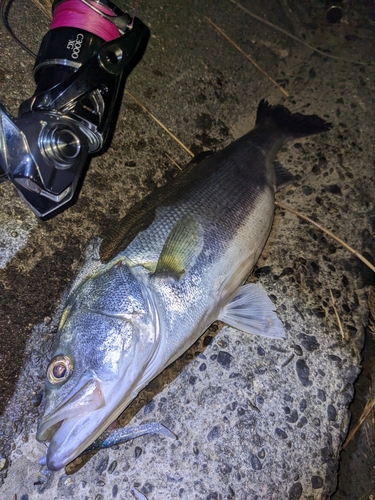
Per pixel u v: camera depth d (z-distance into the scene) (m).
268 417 0.29
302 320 0.32
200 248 0.28
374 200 0.39
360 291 0.35
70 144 0.23
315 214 0.37
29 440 0.26
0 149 0.21
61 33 0.25
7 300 0.27
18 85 0.32
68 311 0.25
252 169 0.33
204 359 0.30
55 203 0.25
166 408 0.28
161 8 0.40
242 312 0.30
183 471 0.27
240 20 0.45
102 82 0.24
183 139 0.39
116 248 0.27
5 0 0.30
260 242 0.31
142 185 0.34
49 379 0.23
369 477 0.33
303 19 0.48
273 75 0.46
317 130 0.40
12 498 0.25
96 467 0.27
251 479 0.28
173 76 0.39
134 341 0.24
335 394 0.31
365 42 0.46
